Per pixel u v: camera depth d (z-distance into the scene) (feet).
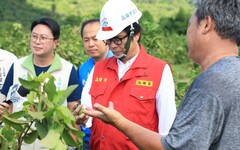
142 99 13.73
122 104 13.82
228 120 9.09
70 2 228.63
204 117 8.99
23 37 47.32
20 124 11.41
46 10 220.64
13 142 11.75
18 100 15.25
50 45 16.33
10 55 18.11
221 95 9.02
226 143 9.12
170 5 239.91
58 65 16.43
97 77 14.43
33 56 16.74
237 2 9.40
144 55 14.19
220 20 9.41
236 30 9.44
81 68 18.08
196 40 9.73
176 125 9.25
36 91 11.56
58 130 10.99
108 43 13.96
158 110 13.85
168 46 73.77
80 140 11.28
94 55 17.53
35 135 11.56
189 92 9.36
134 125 10.17
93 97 14.30
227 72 9.16
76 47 33.30
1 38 48.39
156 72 13.92
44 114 11.02
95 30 17.38
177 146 9.10
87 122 14.03
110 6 13.84
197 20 9.71
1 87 17.78
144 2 241.14
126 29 13.70
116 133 13.84
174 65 68.54
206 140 8.98
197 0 9.75
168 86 13.78
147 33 26.91
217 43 9.56
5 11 212.84
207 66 9.63
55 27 16.40
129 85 13.91
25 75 16.49
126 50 13.80
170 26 160.86
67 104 16.33
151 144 9.71
